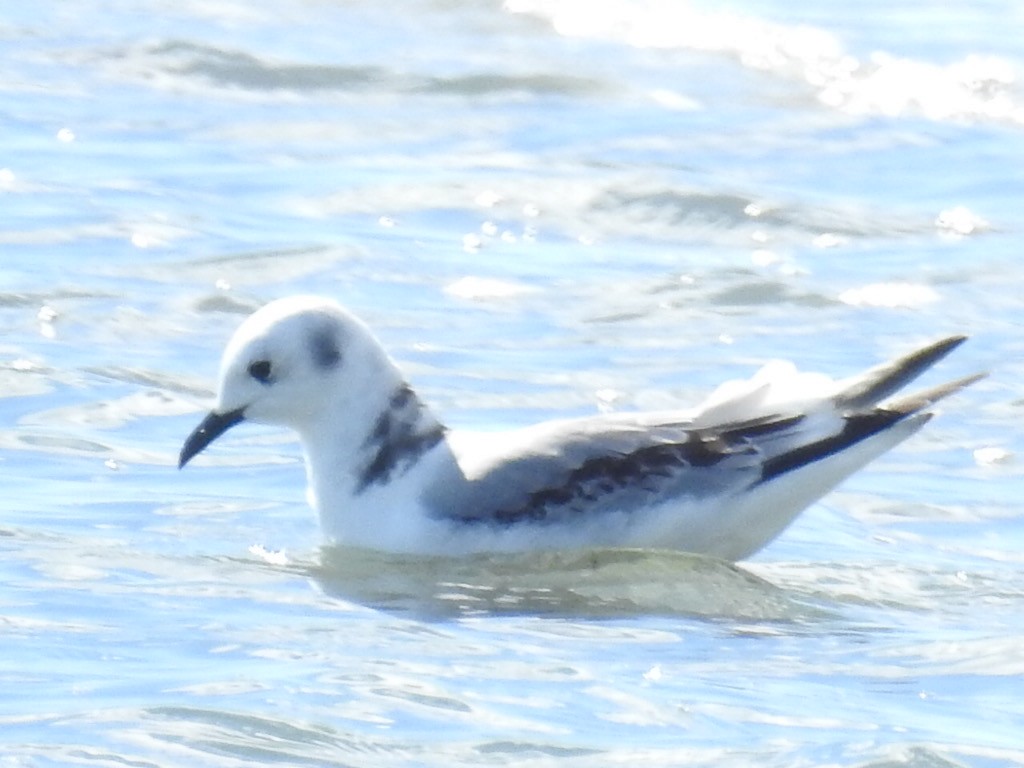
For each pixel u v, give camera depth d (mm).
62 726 10023
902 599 12766
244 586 12477
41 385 16703
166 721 10109
